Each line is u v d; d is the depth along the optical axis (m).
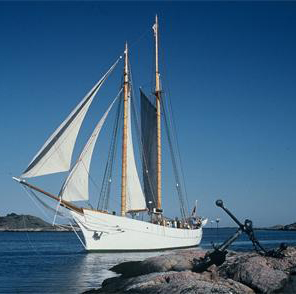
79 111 42.91
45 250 61.44
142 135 60.69
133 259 39.22
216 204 17.34
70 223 43.50
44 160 40.81
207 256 18.48
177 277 17.41
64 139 41.78
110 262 37.03
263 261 18.00
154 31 62.91
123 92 51.38
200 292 15.25
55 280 26.61
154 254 44.62
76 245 81.12
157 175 57.28
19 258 45.00
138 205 51.66
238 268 17.62
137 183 51.94
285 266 17.59
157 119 58.72
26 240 114.75
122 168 49.19
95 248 44.31
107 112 46.94
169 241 51.41
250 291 16.11
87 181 44.38
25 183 40.66
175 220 56.84
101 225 44.28
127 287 17.95
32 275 29.19
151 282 17.56
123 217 45.62
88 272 30.20
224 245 18.00
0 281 26.34
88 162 44.62
